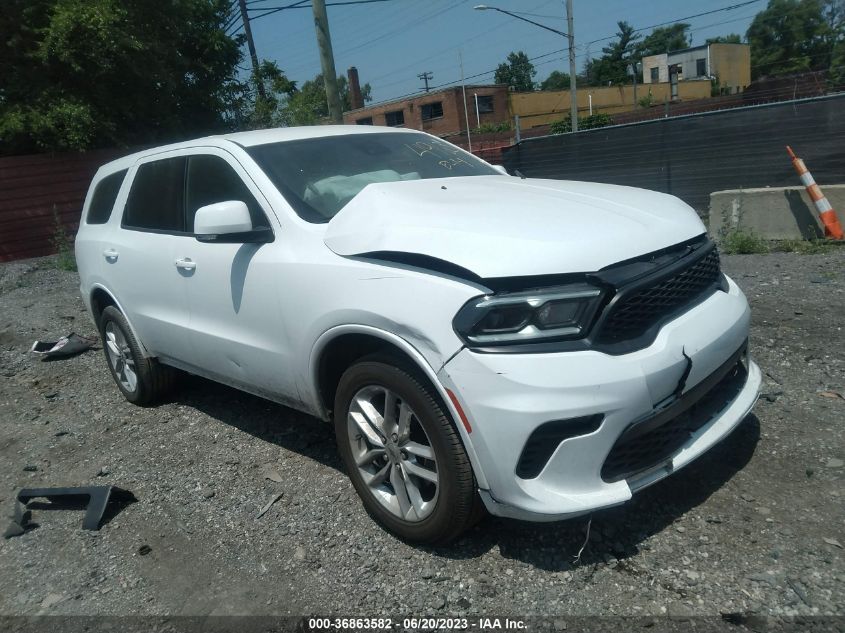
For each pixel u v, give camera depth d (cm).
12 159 1548
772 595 266
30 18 1527
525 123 5266
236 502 381
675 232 319
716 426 318
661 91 5462
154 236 464
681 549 296
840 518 303
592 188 373
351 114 5544
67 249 1460
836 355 466
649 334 286
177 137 1822
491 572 298
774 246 838
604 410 267
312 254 343
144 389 521
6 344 777
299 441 443
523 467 275
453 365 276
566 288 274
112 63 1573
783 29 6531
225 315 401
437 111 5031
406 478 315
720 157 1134
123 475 430
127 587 322
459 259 284
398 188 358
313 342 339
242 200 398
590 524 317
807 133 1032
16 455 481
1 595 329
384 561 315
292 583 309
